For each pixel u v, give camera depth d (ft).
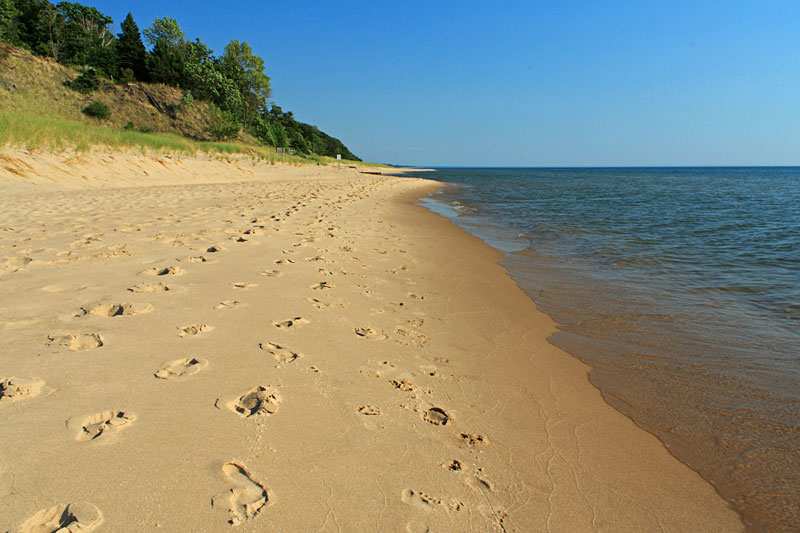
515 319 15.10
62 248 17.46
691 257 25.85
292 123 261.03
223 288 14.25
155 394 8.02
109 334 10.19
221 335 10.80
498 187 115.65
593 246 29.48
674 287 19.53
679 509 6.76
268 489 6.10
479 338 13.15
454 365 11.10
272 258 18.88
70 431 6.76
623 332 14.20
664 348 12.96
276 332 11.40
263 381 8.92
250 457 6.67
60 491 5.60
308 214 34.14
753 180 179.93
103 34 162.20
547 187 116.26
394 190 80.94
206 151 84.43
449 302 16.31
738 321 15.21
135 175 56.70
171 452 6.54
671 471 7.66
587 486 7.11
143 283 13.89
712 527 6.46
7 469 5.87
